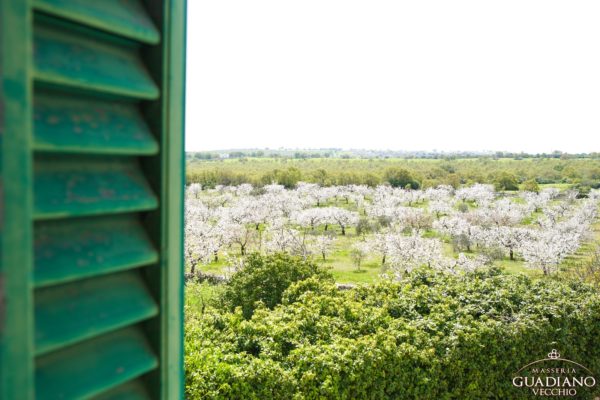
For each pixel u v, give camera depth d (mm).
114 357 576
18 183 413
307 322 5750
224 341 5422
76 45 523
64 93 527
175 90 634
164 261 630
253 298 8117
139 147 583
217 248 17094
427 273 7543
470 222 20031
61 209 497
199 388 4402
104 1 540
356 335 5801
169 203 633
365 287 7145
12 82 407
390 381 5320
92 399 570
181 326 668
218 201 23281
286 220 21234
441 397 5656
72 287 539
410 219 20938
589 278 12305
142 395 626
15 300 415
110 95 561
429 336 5871
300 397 4711
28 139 419
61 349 532
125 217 609
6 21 404
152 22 603
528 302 6598
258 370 4656
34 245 493
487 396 5957
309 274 8328
